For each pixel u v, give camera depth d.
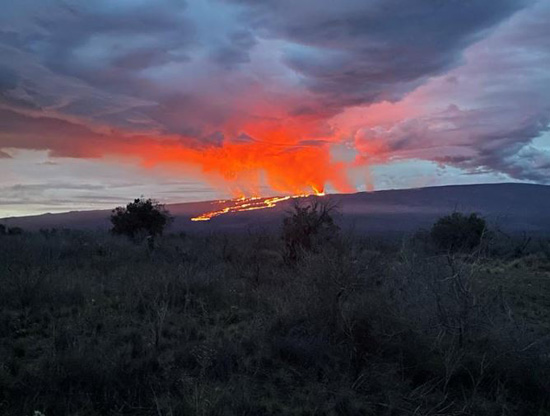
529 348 7.44
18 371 6.34
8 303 9.09
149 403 5.89
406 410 6.20
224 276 12.48
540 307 11.59
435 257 9.45
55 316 8.77
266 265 14.49
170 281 10.87
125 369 6.49
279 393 6.53
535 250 22.95
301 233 14.87
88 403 5.71
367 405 6.26
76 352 6.50
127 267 13.23
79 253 16.33
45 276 10.16
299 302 8.92
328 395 6.41
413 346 7.52
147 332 8.00
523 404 6.67
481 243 9.04
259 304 10.19
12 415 5.32
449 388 6.96
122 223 25.97
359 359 7.22
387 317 7.74
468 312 7.80
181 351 7.21
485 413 6.32
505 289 10.71
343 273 8.31
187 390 5.96
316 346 7.55
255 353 7.46
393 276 9.08
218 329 8.61
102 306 9.24
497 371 7.23
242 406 5.94
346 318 7.73
